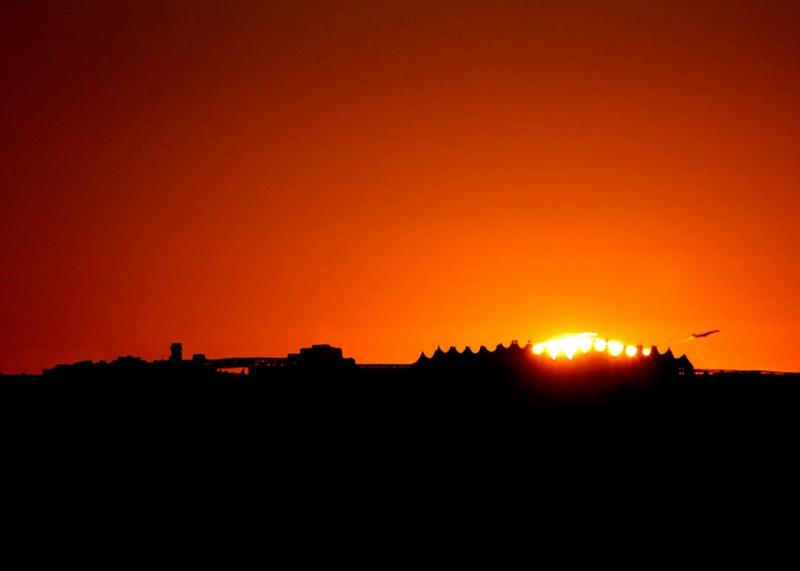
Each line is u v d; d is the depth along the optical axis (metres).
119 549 188.12
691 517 197.00
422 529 195.38
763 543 190.00
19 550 187.50
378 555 189.25
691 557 187.62
